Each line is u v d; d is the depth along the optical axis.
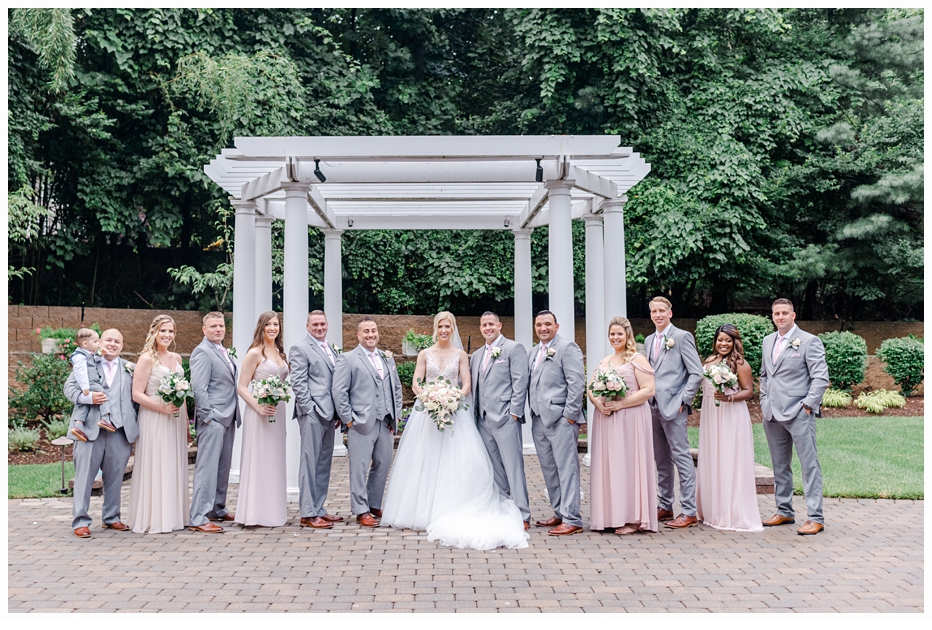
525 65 15.21
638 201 14.80
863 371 13.85
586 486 8.10
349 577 4.99
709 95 15.71
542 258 15.82
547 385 6.32
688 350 6.54
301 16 15.77
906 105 15.69
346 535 6.16
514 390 6.43
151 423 6.31
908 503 7.29
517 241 10.68
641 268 14.52
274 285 15.11
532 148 7.20
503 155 7.16
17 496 7.61
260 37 14.84
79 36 14.09
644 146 15.34
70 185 14.43
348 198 9.05
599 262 9.05
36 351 12.98
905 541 5.90
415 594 4.64
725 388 6.33
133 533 6.23
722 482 6.40
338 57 16.02
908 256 15.17
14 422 10.64
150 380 6.34
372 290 16.66
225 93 13.27
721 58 16.44
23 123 12.84
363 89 15.62
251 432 6.48
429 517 6.31
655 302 6.76
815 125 16.31
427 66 17.38
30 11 12.04
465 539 5.74
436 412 6.30
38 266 14.91
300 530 6.34
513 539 5.75
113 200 14.49
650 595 4.62
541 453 6.41
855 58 16.62
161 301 16.31
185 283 14.10
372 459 6.80
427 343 13.98
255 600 4.53
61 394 10.93
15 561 5.37
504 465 6.45
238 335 8.36
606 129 15.29
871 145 15.55
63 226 14.68
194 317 14.72
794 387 6.29
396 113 16.86
